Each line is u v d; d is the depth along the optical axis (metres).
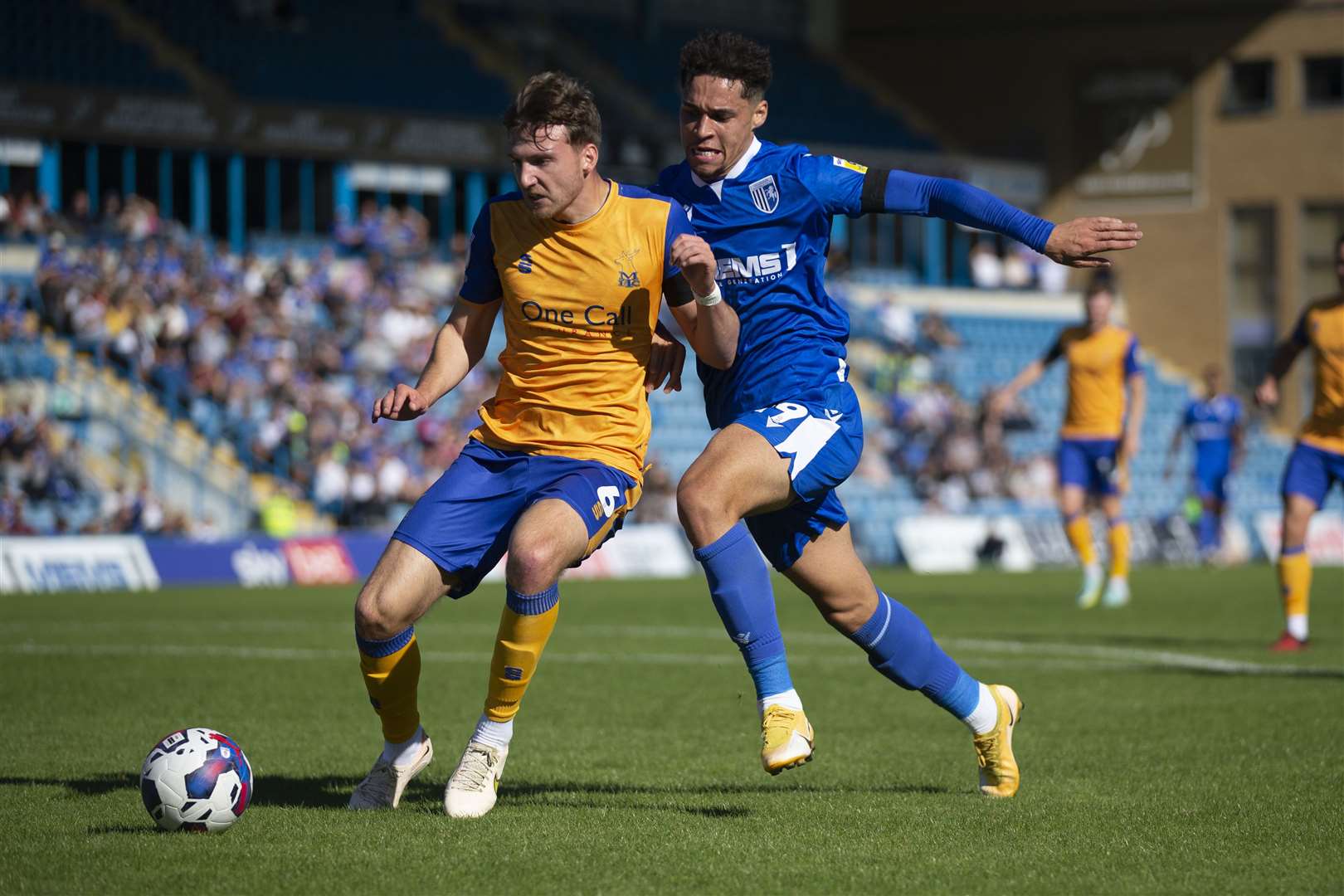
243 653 42.97
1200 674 37.44
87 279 89.00
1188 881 16.59
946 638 47.06
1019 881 16.58
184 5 112.44
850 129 139.00
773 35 151.12
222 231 110.00
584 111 19.33
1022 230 19.70
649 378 21.59
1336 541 106.38
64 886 16.22
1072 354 59.75
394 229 109.75
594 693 34.84
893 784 23.19
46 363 85.00
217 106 103.44
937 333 125.38
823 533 20.64
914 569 94.56
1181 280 140.88
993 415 59.72
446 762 25.30
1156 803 21.22
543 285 19.95
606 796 22.02
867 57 151.50
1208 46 137.88
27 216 94.62
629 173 121.12
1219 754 25.80
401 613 19.69
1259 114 137.38
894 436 108.94
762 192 20.42
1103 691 34.41
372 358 94.75
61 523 78.75
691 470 19.84
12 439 79.00
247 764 19.52
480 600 67.69
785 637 48.81
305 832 19.00
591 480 19.92
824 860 17.55
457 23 130.75
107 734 27.92
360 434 89.06
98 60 102.94
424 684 36.34
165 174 107.12
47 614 57.41
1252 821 19.89
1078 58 141.75
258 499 86.38
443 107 117.12
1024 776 23.72
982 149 144.38
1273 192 137.38
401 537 20.00
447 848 18.09
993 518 100.50
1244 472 127.69
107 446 85.00
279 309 95.62
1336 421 42.19
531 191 19.22
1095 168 141.38
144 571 76.19
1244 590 70.94
